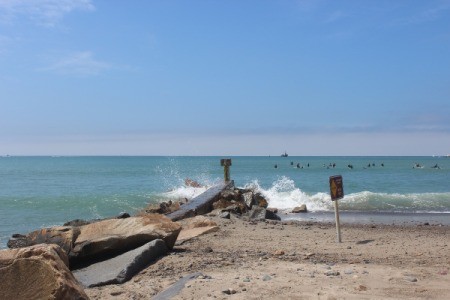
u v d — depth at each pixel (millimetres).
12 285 5094
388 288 6359
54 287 4996
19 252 5297
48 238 9578
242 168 90250
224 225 14914
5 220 21984
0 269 5172
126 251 9516
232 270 7770
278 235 12773
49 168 100438
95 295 6793
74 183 48406
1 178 58719
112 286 7352
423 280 6844
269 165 112438
